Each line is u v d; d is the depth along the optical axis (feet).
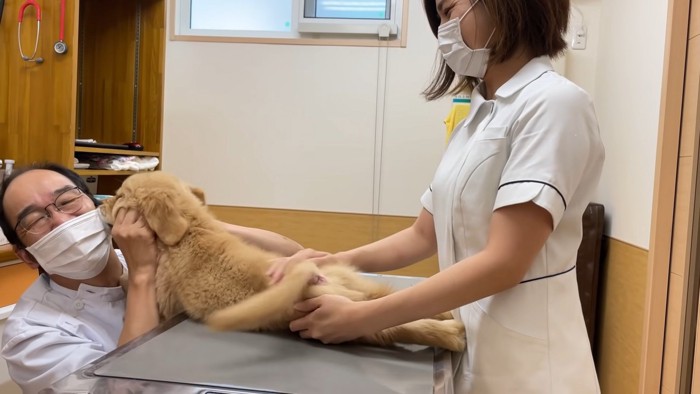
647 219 5.74
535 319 3.10
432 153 8.20
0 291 5.39
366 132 8.33
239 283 3.33
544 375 3.08
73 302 3.91
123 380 2.27
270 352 2.71
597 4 7.93
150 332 3.02
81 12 8.50
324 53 8.35
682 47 5.27
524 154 2.85
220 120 8.65
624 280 6.41
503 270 2.72
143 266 3.59
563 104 2.88
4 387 4.90
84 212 3.85
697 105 5.08
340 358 2.69
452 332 3.16
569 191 2.81
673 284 5.36
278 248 4.46
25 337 3.46
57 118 6.29
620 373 6.44
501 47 3.16
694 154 5.08
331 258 3.95
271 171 8.59
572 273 3.25
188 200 3.81
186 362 2.52
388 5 8.31
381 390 2.31
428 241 4.15
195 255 3.51
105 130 8.57
